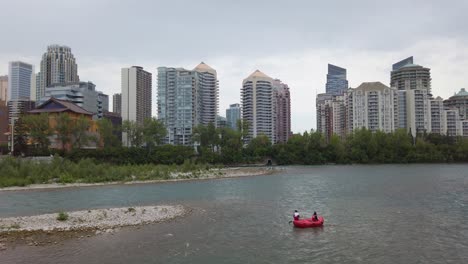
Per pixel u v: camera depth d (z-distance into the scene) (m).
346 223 48.97
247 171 147.12
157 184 99.62
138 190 86.31
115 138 171.75
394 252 36.53
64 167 109.50
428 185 93.44
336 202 66.69
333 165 193.00
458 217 52.53
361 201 67.50
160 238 41.41
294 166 185.62
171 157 159.00
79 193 80.88
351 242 39.97
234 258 34.84
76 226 46.12
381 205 62.75
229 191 84.44
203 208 60.97
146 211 56.38
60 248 37.50
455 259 34.53
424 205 62.50
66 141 152.00
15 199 71.94
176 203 66.94
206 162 171.88
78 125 151.25
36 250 36.88
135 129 176.75
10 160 107.81
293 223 47.72
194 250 37.22
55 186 93.25
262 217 53.41
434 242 39.94
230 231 44.84
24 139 146.38
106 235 42.47
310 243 39.66
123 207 61.97
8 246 38.06
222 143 199.25
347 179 112.44
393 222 49.41
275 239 41.28
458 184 95.62
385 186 91.75
